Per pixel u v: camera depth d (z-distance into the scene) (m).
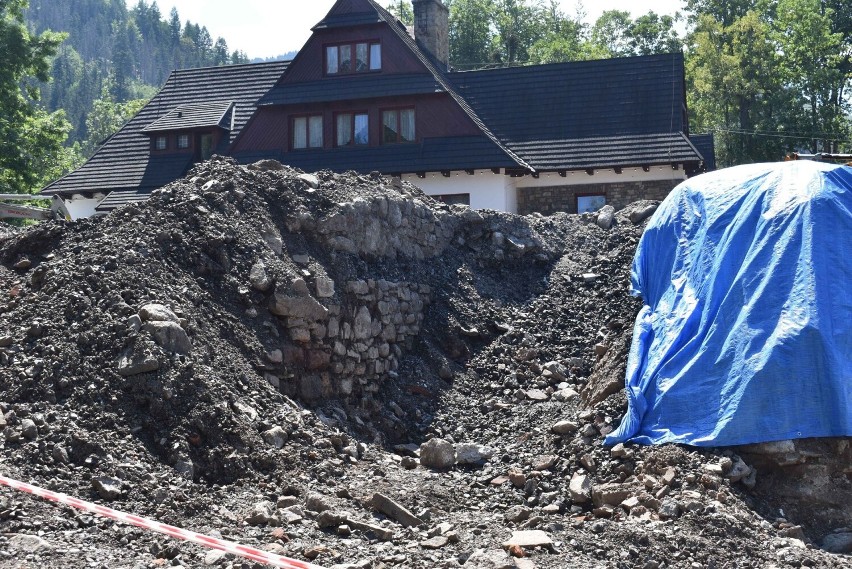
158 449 9.45
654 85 27.89
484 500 10.62
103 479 8.59
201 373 10.33
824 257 11.34
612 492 10.31
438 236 16.36
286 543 8.28
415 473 11.14
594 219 18.52
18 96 35.09
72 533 7.63
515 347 14.79
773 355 10.77
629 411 11.59
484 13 60.31
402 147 26.95
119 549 7.55
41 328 10.27
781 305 11.13
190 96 32.03
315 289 12.97
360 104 27.33
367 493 9.90
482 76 29.67
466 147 26.30
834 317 10.93
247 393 10.95
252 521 8.69
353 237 14.21
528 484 10.95
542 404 13.24
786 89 47.38
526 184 27.12
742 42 47.12
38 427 8.97
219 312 11.84
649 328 12.61
